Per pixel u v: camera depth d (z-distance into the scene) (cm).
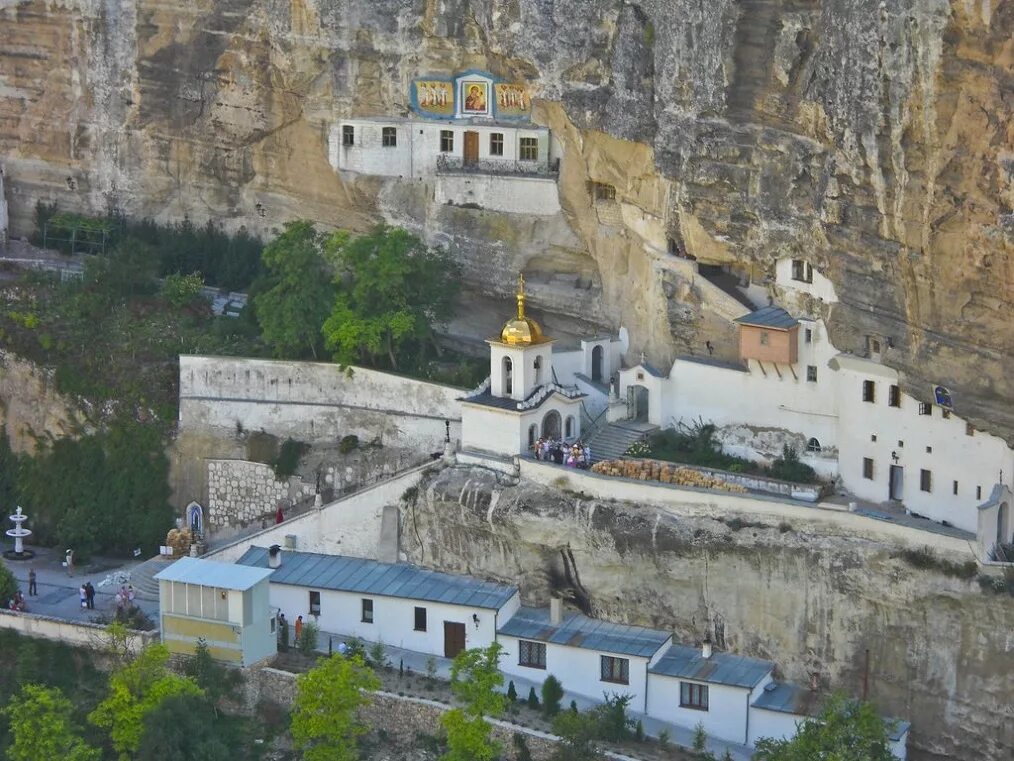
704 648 11681
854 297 11362
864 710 10694
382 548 12794
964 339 10725
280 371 13700
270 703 11919
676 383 12644
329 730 11256
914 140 10475
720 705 11425
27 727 11425
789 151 11388
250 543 13075
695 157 11850
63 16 15175
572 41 12419
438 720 11519
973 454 11162
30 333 14412
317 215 14525
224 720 11850
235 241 14925
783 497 11681
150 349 14225
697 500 11762
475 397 12688
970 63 10050
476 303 13888
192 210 15175
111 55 15062
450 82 13650
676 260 12538
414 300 13638
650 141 12194
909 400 11475
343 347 13462
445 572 12575
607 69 12362
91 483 14000
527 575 12275
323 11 13725
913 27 10200
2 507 14238
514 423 12469
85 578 13400
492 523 12256
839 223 11175
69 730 11538
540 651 11931
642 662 11625
